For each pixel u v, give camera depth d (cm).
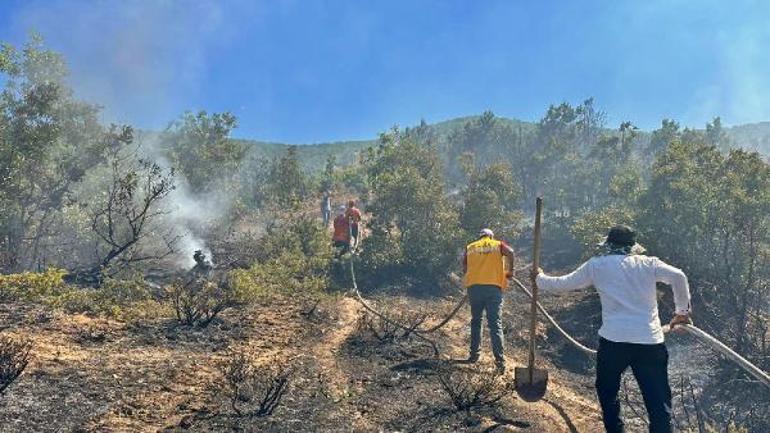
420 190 1421
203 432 456
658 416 379
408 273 1353
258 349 698
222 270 1303
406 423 507
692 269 1091
